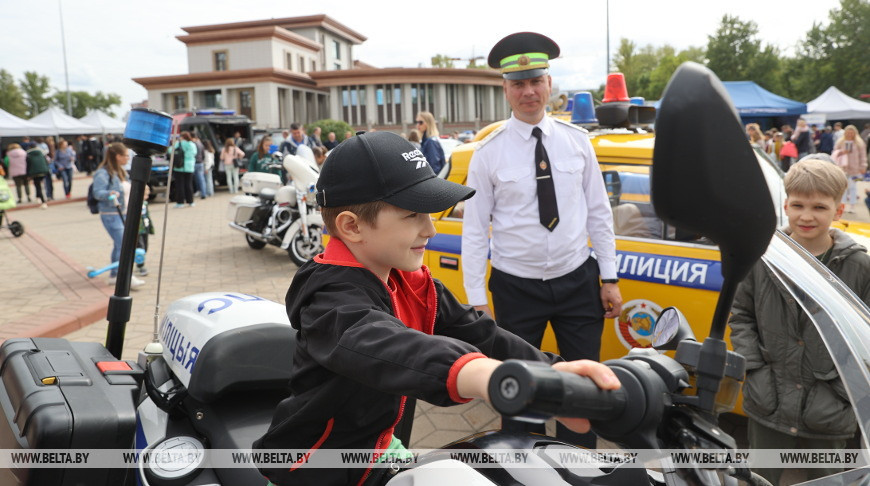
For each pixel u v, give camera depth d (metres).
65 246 10.45
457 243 3.94
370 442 1.34
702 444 1.03
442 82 54.31
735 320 2.34
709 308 3.12
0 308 6.32
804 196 2.26
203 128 22.00
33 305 6.41
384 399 1.29
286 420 1.30
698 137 0.83
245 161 21.34
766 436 2.27
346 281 1.25
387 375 1.06
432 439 3.56
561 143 2.91
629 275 3.37
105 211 7.41
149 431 2.11
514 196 2.89
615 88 3.86
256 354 2.04
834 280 1.51
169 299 6.73
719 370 1.00
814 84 56.72
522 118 2.90
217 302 2.29
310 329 1.22
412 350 1.04
